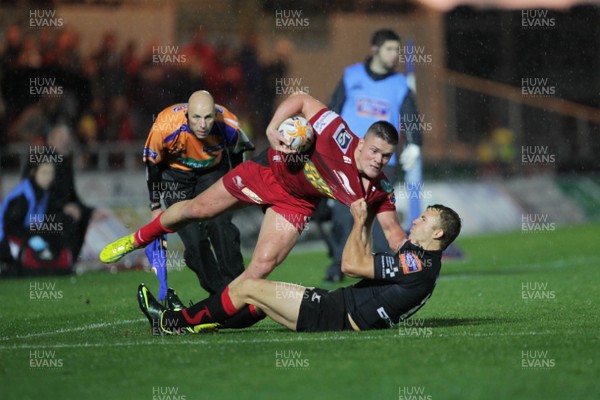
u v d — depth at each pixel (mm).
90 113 57125
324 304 22688
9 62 55594
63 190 45219
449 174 69375
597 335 22234
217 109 27547
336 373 18203
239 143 28000
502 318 26859
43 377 18609
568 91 75750
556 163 75188
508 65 75000
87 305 33094
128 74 59094
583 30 75875
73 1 64000
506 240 61250
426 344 20812
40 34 60969
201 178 28672
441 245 22500
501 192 70438
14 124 55125
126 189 55281
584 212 73562
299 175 23469
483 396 16438
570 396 16422
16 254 44125
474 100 72812
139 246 26000
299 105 24031
